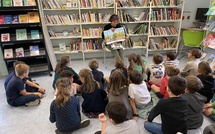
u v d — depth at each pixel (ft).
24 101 7.62
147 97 6.88
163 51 15.19
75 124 5.85
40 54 10.59
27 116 7.09
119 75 6.22
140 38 14.74
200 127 5.96
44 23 11.66
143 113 6.80
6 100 8.32
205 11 13.80
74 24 12.75
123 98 6.12
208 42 11.45
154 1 13.06
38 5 10.25
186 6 14.43
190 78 5.53
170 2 13.26
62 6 12.24
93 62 8.20
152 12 13.29
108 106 4.21
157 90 7.64
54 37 12.88
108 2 13.25
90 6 12.45
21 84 7.52
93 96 6.62
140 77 6.54
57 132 5.96
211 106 6.66
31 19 10.11
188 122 5.42
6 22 9.78
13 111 7.45
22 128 6.40
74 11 13.26
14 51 10.57
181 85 4.69
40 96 8.30
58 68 8.36
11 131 6.26
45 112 7.34
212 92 6.84
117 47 11.60
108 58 14.56
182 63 12.96
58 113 5.46
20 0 9.84
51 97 8.50
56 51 13.39
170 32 14.14
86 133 6.05
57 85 5.63
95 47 13.51
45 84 9.92
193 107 5.37
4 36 9.95
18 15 10.17
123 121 4.07
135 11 13.89
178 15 13.70
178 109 4.67
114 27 12.14
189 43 13.41
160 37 15.12
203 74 6.84
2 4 9.55
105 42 11.98
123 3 12.71
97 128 6.30
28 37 10.33
